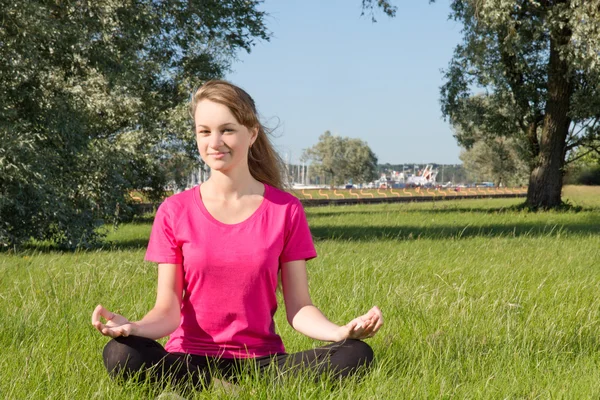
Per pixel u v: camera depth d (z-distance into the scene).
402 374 3.14
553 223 18.91
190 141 24.62
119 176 18.05
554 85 27.05
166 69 23.75
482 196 57.97
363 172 127.94
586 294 5.87
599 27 21.50
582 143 28.12
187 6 18.83
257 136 3.21
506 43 23.14
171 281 2.97
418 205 34.25
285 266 3.08
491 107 28.81
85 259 8.72
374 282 6.38
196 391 2.81
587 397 2.84
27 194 14.13
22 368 3.11
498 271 7.41
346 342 2.91
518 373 3.29
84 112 16.97
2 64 14.04
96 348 3.61
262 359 2.98
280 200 3.05
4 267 7.51
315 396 2.66
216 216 2.97
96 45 15.56
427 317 4.53
